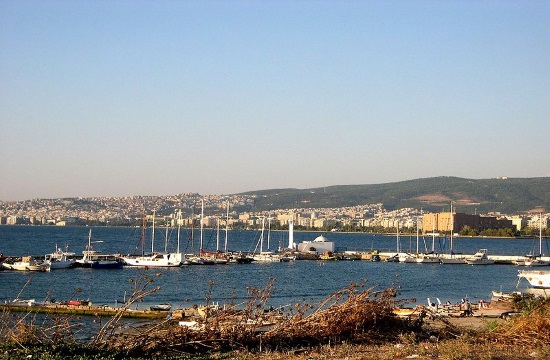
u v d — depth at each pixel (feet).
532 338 72.84
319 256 466.29
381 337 73.56
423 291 254.27
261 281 285.23
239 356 63.41
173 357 62.44
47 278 280.92
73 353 60.39
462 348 65.41
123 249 592.19
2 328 66.03
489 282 298.76
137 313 150.10
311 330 71.51
